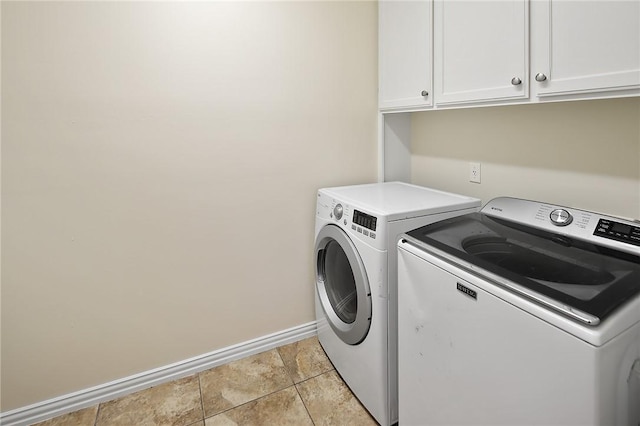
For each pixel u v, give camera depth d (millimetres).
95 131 1632
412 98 1880
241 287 2051
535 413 889
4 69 1468
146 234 1793
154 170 1763
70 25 1540
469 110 1933
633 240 1035
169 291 1884
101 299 1750
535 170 1643
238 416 1697
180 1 1712
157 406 1767
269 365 2039
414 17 1813
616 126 1354
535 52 1255
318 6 2006
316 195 2156
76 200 1642
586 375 775
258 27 1878
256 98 1925
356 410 1716
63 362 1717
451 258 1097
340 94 2133
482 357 1013
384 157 2283
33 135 1537
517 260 1074
